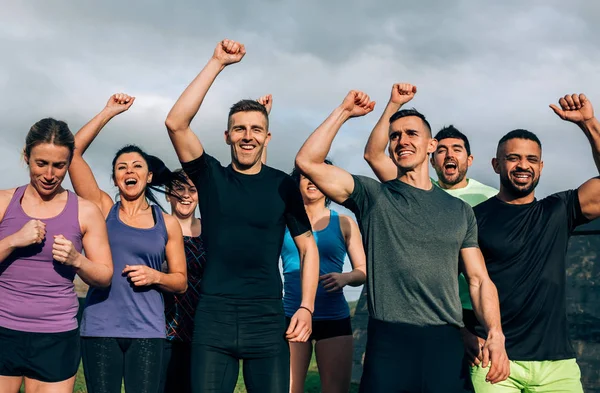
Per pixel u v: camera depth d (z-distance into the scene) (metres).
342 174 4.12
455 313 3.98
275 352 4.13
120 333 4.43
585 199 4.43
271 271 4.22
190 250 5.19
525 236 4.42
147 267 4.48
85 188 5.07
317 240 5.66
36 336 3.96
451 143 5.53
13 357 3.91
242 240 4.15
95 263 4.09
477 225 4.54
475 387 4.47
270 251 4.23
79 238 4.11
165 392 4.99
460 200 4.23
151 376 4.44
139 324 4.48
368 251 4.08
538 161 4.54
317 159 4.07
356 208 4.16
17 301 3.94
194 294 5.11
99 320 4.44
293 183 4.42
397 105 5.04
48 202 4.07
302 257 4.44
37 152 3.84
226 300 4.10
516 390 4.43
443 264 3.97
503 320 4.41
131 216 4.80
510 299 4.38
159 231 4.71
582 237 9.88
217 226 4.18
